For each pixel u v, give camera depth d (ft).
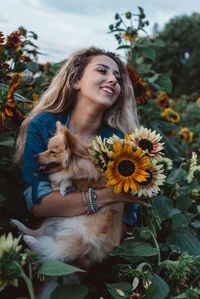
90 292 7.38
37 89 12.42
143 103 13.48
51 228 7.87
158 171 6.97
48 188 7.71
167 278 7.88
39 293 7.36
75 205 7.43
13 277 5.16
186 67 112.68
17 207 8.97
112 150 6.70
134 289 6.79
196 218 12.60
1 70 10.36
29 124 8.59
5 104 8.61
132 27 14.52
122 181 6.43
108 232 7.55
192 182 10.07
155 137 7.46
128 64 14.64
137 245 7.39
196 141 21.29
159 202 9.22
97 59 8.50
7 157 10.25
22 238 7.73
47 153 7.57
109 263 7.82
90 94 8.16
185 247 9.17
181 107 30.27
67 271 5.27
